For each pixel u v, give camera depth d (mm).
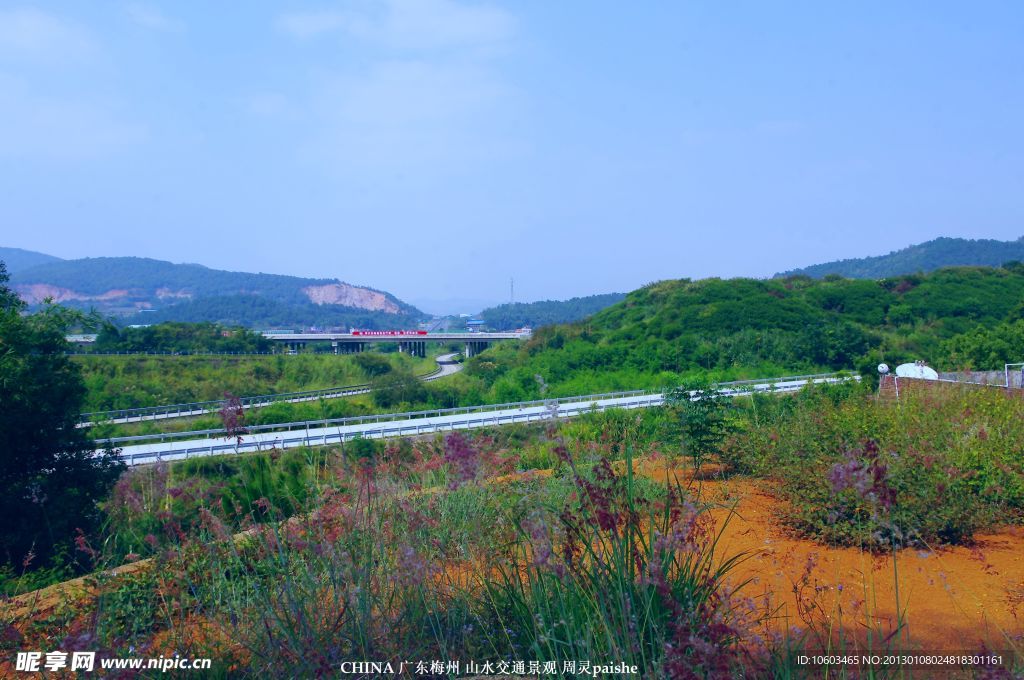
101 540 6738
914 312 64938
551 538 3695
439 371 81000
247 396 45969
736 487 9133
